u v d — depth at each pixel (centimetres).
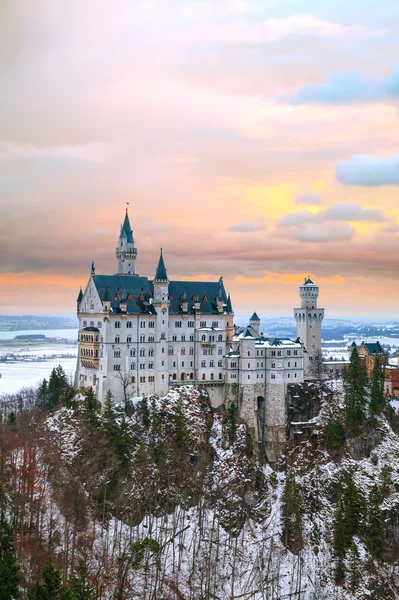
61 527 15262
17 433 19100
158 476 18850
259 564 17700
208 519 18662
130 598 14200
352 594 17462
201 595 15075
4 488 14688
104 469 17925
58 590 10325
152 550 14400
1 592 9756
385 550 18788
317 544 19112
